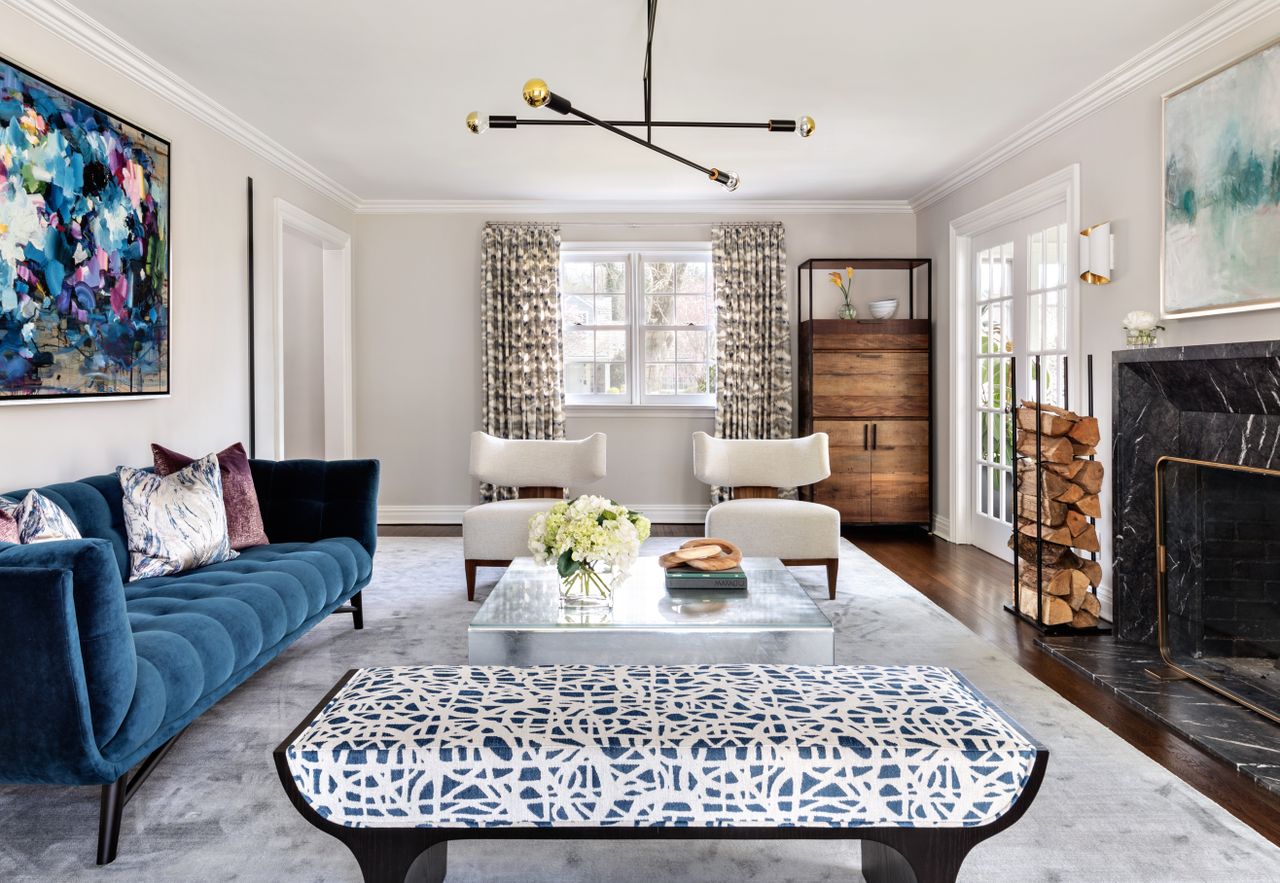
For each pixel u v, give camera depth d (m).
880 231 6.47
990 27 3.24
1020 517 3.78
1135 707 2.75
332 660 3.26
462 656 3.31
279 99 4.02
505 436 6.30
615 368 6.59
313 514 3.69
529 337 6.29
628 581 3.09
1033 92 3.96
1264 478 2.63
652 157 5.07
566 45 3.40
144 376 3.49
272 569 2.99
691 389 6.61
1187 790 2.19
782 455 4.79
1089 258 3.85
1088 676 3.03
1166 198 3.36
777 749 1.52
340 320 6.18
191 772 2.31
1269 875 1.80
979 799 1.53
